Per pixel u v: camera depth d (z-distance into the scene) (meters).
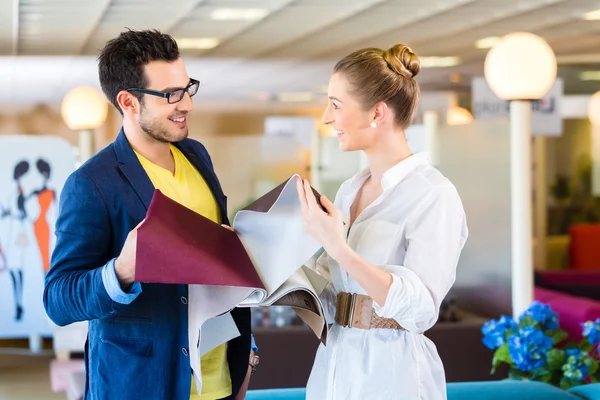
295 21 11.28
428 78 18.92
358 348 2.50
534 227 14.54
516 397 3.33
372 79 2.47
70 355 9.12
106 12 10.38
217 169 12.44
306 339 5.42
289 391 3.44
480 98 9.90
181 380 2.38
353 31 12.17
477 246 6.38
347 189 2.70
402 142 2.56
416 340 2.51
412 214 2.43
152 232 2.16
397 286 2.29
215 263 2.24
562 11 10.59
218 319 2.51
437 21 11.21
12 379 8.09
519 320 4.38
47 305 2.35
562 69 17.12
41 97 22.31
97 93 8.43
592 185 17.12
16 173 8.58
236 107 25.95
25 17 10.45
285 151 12.43
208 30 12.10
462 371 5.51
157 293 2.39
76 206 2.37
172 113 2.48
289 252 2.37
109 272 2.22
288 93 22.81
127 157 2.47
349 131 2.52
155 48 2.46
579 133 18.06
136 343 2.38
